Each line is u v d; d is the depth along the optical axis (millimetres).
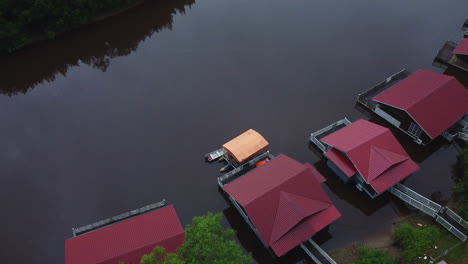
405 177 50594
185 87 69312
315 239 48156
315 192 47125
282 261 46250
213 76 71250
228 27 82438
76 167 57125
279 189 45969
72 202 52812
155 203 51531
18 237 49375
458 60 71125
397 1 88125
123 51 78062
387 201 51875
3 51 76812
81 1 78125
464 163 53625
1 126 63750
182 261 32000
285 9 86875
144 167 56938
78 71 74188
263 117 63688
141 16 86438
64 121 64188
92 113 65375
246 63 73625
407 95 58781
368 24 81750
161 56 76250
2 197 53594
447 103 57531
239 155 53875
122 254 41156
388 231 48750
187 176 55812
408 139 59375
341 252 46719
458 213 48938
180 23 84250
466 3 86625
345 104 65312
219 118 63750
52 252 47844
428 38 77688
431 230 46781
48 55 77750
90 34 81812
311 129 61688
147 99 67375
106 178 55625
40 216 51406
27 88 71312
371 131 53844
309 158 57625
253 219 44156
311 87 68500
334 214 46500
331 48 76125
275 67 72562
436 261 43500
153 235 43500
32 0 74688
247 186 47562
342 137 54094
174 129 62250
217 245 33438
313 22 82812
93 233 43938
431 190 52812
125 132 61938
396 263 44750
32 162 57938
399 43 76875
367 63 72750
